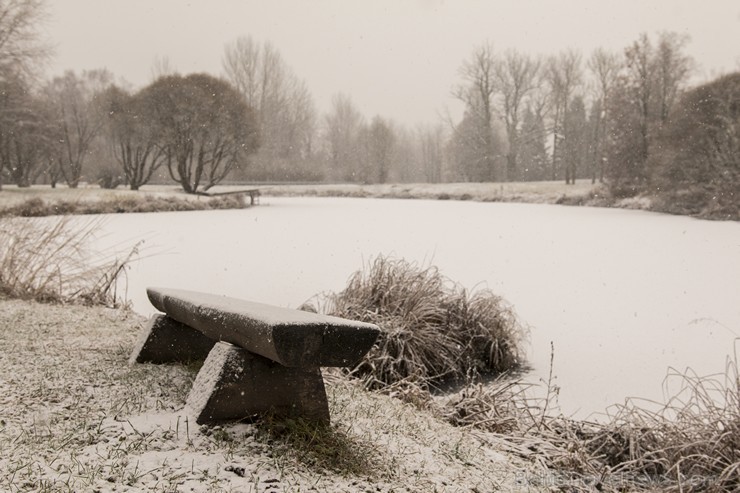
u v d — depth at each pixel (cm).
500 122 7725
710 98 2523
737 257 1458
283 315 271
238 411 289
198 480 235
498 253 1520
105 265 812
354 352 265
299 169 6069
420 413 411
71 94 5012
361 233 1928
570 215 2738
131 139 3722
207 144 3497
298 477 249
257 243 1641
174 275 1138
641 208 3059
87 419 289
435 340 643
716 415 418
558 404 546
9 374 359
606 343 752
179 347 405
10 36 3262
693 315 897
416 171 9831
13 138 3841
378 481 261
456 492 265
